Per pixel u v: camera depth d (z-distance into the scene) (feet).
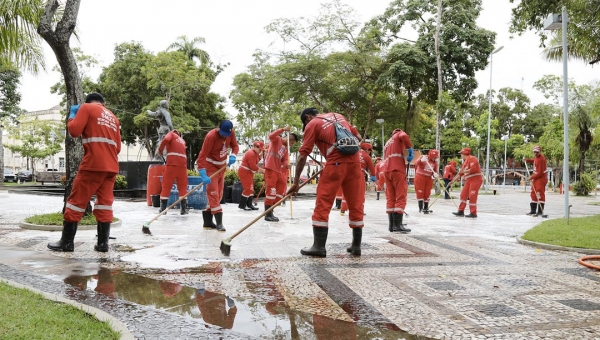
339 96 93.35
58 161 195.72
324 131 18.57
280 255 19.04
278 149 31.73
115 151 19.15
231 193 51.03
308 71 85.87
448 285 14.74
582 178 93.86
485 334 10.51
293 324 10.91
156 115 52.85
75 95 26.40
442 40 79.71
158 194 41.86
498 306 12.64
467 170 39.09
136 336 9.72
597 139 91.76
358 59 84.94
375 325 10.97
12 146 135.23
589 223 29.43
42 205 43.04
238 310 11.82
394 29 85.81
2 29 29.68
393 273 16.28
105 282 14.08
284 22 85.15
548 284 15.16
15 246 19.70
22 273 14.78
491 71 100.37
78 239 21.70
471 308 12.41
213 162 25.45
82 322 9.76
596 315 11.97
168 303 12.20
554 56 60.08
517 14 41.63
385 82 82.17
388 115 100.22
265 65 92.84
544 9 39.14
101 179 18.66
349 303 12.65
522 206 55.11
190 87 112.78
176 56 108.88
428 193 41.50
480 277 15.94
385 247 21.79
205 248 20.20
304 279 15.14
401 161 27.04
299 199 62.49
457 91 82.84
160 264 16.85
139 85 114.01
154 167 42.01
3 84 102.78
